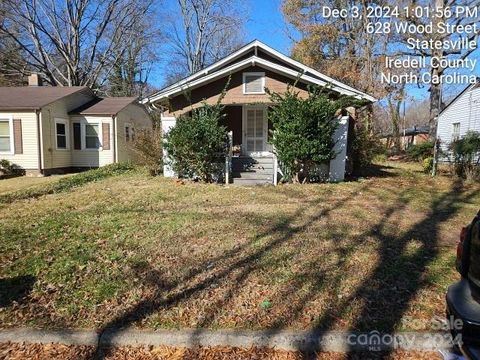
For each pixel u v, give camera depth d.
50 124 15.87
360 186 10.26
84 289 3.50
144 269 3.97
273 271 3.86
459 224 5.91
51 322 2.91
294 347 2.58
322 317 2.90
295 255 4.34
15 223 6.08
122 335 2.69
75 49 27.42
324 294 3.30
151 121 22.48
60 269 3.97
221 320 2.88
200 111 11.05
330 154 10.48
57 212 6.98
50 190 10.03
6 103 15.45
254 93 11.92
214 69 12.72
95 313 3.04
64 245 4.81
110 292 3.42
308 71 12.43
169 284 3.59
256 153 14.19
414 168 16.16
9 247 4.74
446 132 20.81
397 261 4.12
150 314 3.01
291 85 11.76
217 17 32.47
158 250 4.60
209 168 11.19
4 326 2.86
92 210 7.11
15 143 15.20
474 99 18.28
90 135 17.70
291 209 7.09
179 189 9.73
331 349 2.57
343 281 3.58
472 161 12.17
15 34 25.34
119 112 17.98
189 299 3.26
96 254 4.45
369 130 14.41
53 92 17.78
